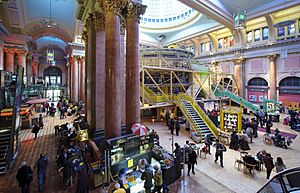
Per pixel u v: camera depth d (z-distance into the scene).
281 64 22.58
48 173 7.56
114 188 5.85
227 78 28.59
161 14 31.58
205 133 13.63
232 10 22.33
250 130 12.95
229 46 28.59
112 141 7.05
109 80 8.22
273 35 23.02
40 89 23.16
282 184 2.51
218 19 21.58
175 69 18.25
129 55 9.14
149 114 21.91
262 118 18.20
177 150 8.02
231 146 11.57
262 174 8.20
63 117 18.86
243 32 25.62
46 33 24.61
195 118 15.26
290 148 11.59
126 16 9.39
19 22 18.78
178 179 7.56
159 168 6.31
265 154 8.12
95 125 10.55
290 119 17.70
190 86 21.14
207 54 31.41
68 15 20.19
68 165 6.54
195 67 21.66
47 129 14.62
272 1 18.75
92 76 11.04
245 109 23.22
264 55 23.95
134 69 9.12
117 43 8.32
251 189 6.91
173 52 21.62
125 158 7.49
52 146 10.75
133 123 9.07
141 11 9.37
